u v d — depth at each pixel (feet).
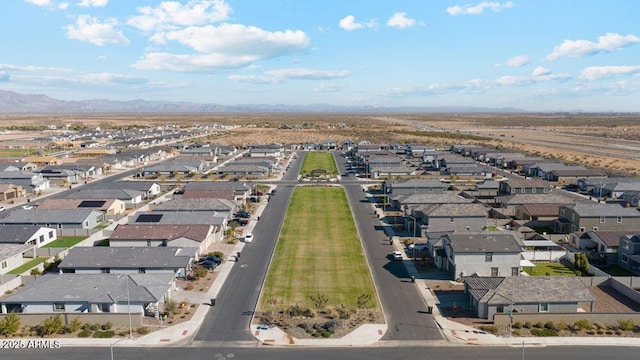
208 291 181.88
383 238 253.03
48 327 146.82
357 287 186.80
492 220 276.41
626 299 174.60
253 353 137.49
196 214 261.24
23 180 377.71
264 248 235.40
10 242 227.81
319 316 161.38
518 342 143.74
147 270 188.44
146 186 360.69
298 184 417.49
